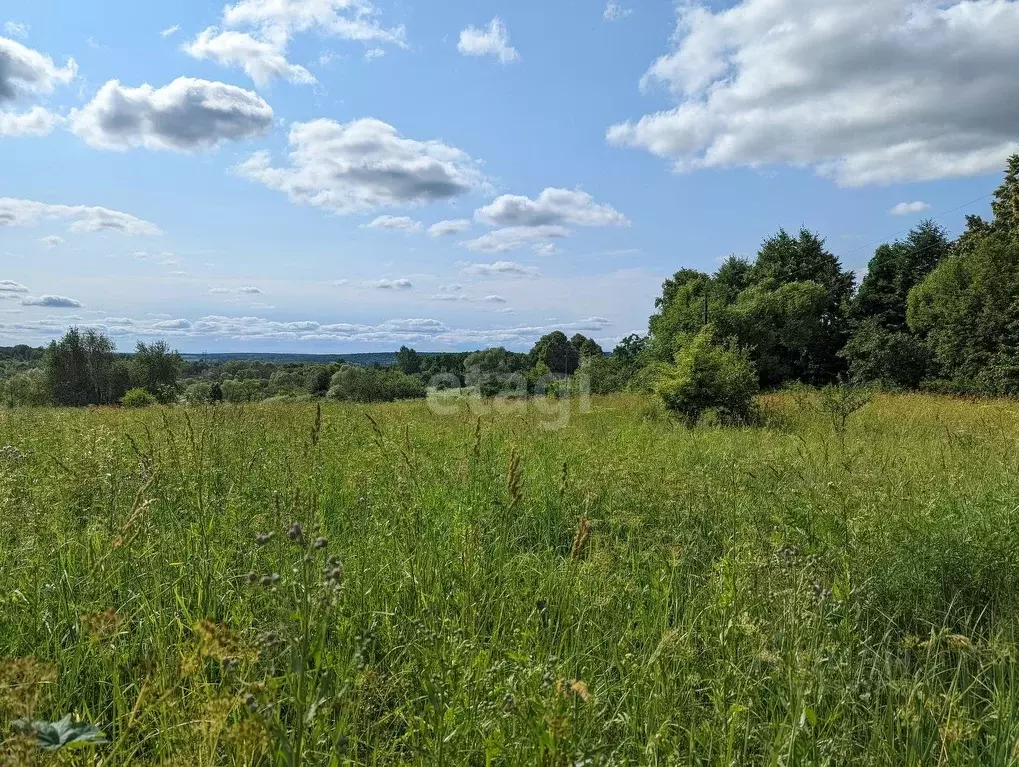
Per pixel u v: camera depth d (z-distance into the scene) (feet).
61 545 10.43
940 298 123.34
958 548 13.05
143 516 10.67
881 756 7.48
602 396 84.17
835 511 14.39
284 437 24.26
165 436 18.16
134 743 7.15
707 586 11.78
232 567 11.16
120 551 10.32
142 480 12.97
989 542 13.12
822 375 156.76
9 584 9.59
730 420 48.55
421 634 8.57
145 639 8.61
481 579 11.28
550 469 21.91
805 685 7.73
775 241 187.01
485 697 7.68
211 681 8.38
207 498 14.29
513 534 15.37
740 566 11.50
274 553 11.15
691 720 7.93
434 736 6.95
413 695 8.22
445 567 11.95
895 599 11.70
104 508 12.14
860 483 17.13
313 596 6.37
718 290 178.09
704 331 53.72
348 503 16.08
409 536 12.87
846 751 7.48
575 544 11.21
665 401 50.42
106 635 7.80
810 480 17.97
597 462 19.99
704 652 9.34
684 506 16.85
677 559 12.94
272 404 41.83
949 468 21.22
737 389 49.52
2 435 22.21
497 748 6.65
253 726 5.39
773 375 146.61
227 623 8.94
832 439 32.09
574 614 10.89
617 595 11.68
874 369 123.13
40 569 9.88
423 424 34.47
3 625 8.59
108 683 8.34
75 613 8.97
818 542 13.20
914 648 9.93
